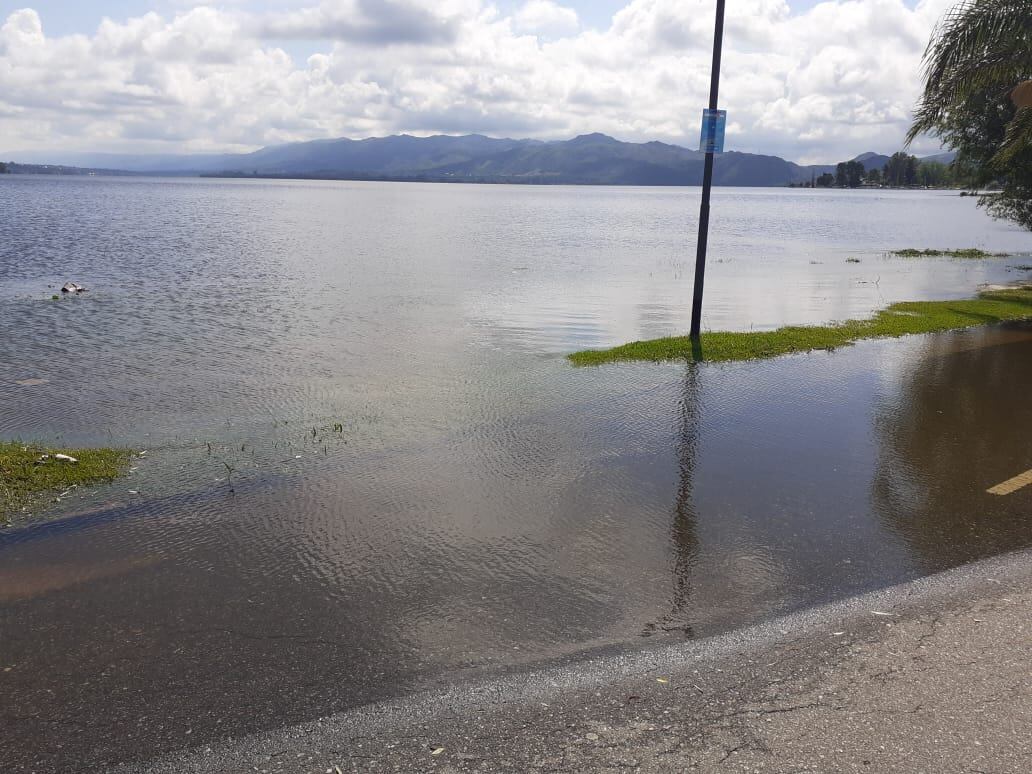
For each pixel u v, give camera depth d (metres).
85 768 3.56
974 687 4.03
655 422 9.20
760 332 15.04
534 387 10.91
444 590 5.25
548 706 3.97
